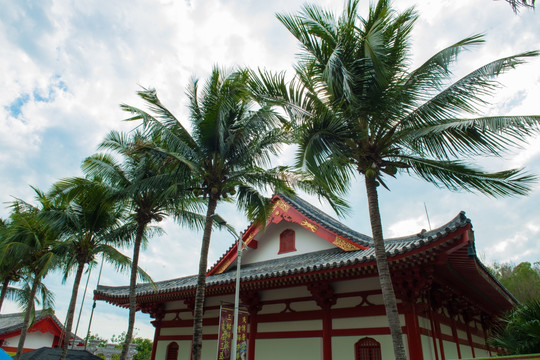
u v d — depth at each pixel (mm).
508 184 9742
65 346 19109
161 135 16000
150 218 19578
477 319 23125
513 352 13531
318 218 20297
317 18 11820
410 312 13938
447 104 11016
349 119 11195
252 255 22750
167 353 21891
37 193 25094
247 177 16062
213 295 19641
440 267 14086
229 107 15094
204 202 18859
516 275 46625
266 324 17922
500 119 9703
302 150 11109
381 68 10266
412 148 11258
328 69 10383
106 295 23094
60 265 22578
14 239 23781
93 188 18422
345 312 15750
